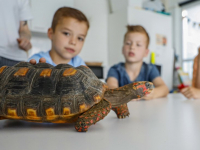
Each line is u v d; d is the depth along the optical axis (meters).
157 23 4.34
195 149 0.51
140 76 2.15
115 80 2.09
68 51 1.57
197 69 2.16
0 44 1.86
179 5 5.29
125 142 0.57
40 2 3.39
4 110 0.74
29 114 0.72
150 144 0.55
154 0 4.55
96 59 4.45
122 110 0.96
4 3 1.87
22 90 0.76
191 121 0.87
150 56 4.25
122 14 4.06
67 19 1.52
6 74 0.82
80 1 4.18
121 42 4.14
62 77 0.77
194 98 1.81
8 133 0.69
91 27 4.35
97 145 0.54
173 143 0.56
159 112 1.12
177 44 5.36
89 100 0.74
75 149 0.51
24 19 2.19
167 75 4.59
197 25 4.95
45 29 3.47
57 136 0.64
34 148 0.52
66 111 0.71
